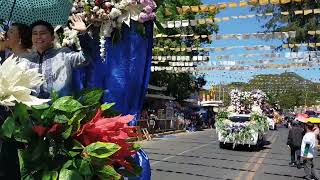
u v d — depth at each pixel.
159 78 30.22
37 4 3.72
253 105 30.28
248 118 22.98
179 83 35.12
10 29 3.53
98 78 3.94
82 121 2.59
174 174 12.61
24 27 3.54
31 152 2.41
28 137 2.41
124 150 2.63
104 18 3.86
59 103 2.49
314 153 13.12
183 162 15.67
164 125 35.34
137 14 3.93
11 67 2.46
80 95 2.75
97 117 2.60
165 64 20.19
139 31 3.99
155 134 30.56
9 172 2.56
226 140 22.09
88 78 3.88
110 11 3.85
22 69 2.49
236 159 17.55
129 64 4.05
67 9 3.84
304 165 13.19
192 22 9.55
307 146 13.10
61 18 3.85
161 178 11.78
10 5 3.67
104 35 3.93
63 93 3.25
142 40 4.07
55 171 2.40
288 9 18.84
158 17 4.23
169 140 27.27
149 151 19.41
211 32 20.25
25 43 3.55
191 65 17.70
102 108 2.75
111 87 4.00
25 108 2.43
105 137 2.57
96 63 3.88
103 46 3.92
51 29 3.40
